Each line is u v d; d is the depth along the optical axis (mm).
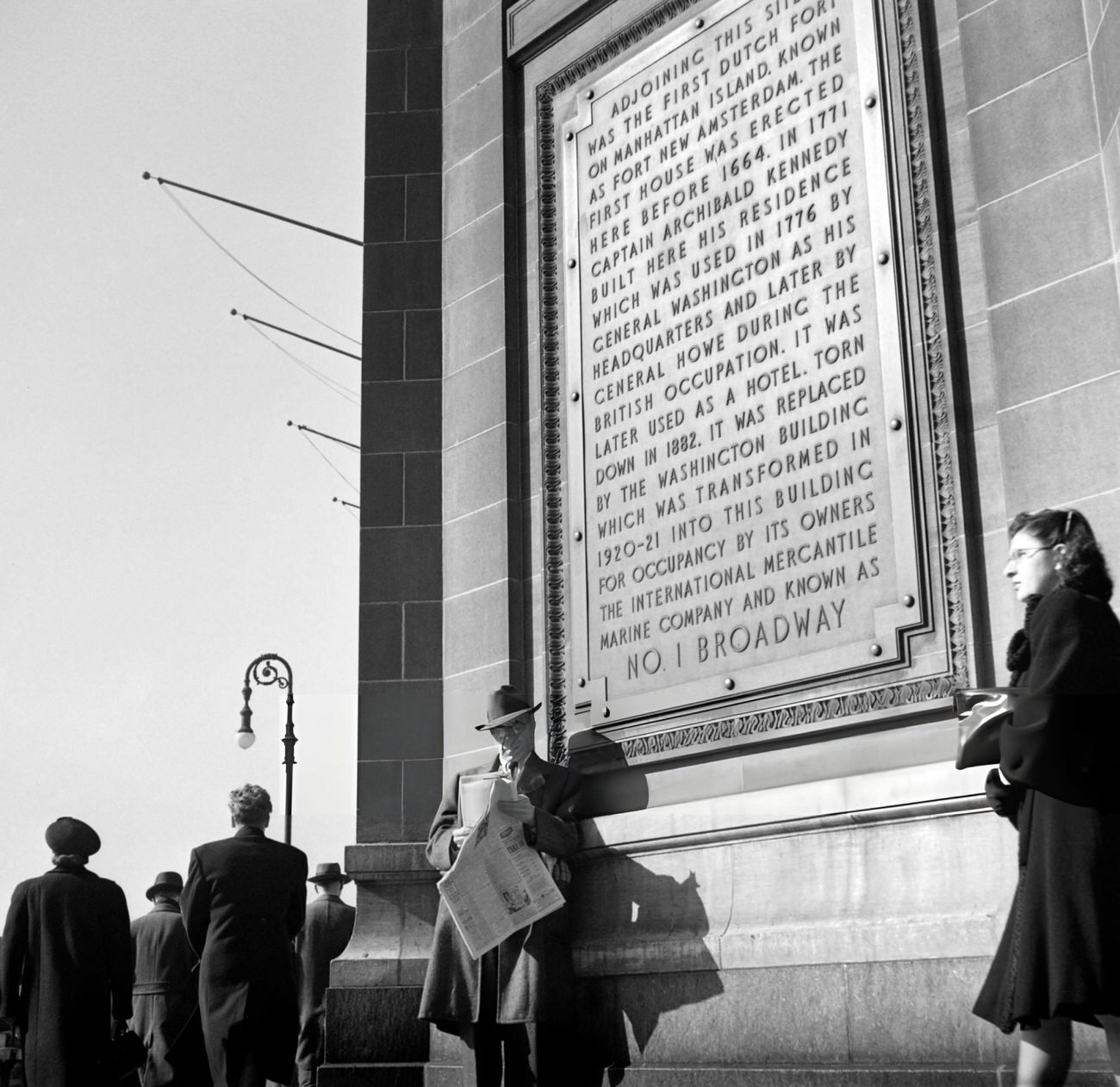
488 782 7422
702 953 6766
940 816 6137
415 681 8672
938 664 6418
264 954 7859
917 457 6652
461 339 9055
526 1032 7102
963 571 6418
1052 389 6250
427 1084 7512
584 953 7262
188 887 7957
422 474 9023
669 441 7816
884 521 6719
